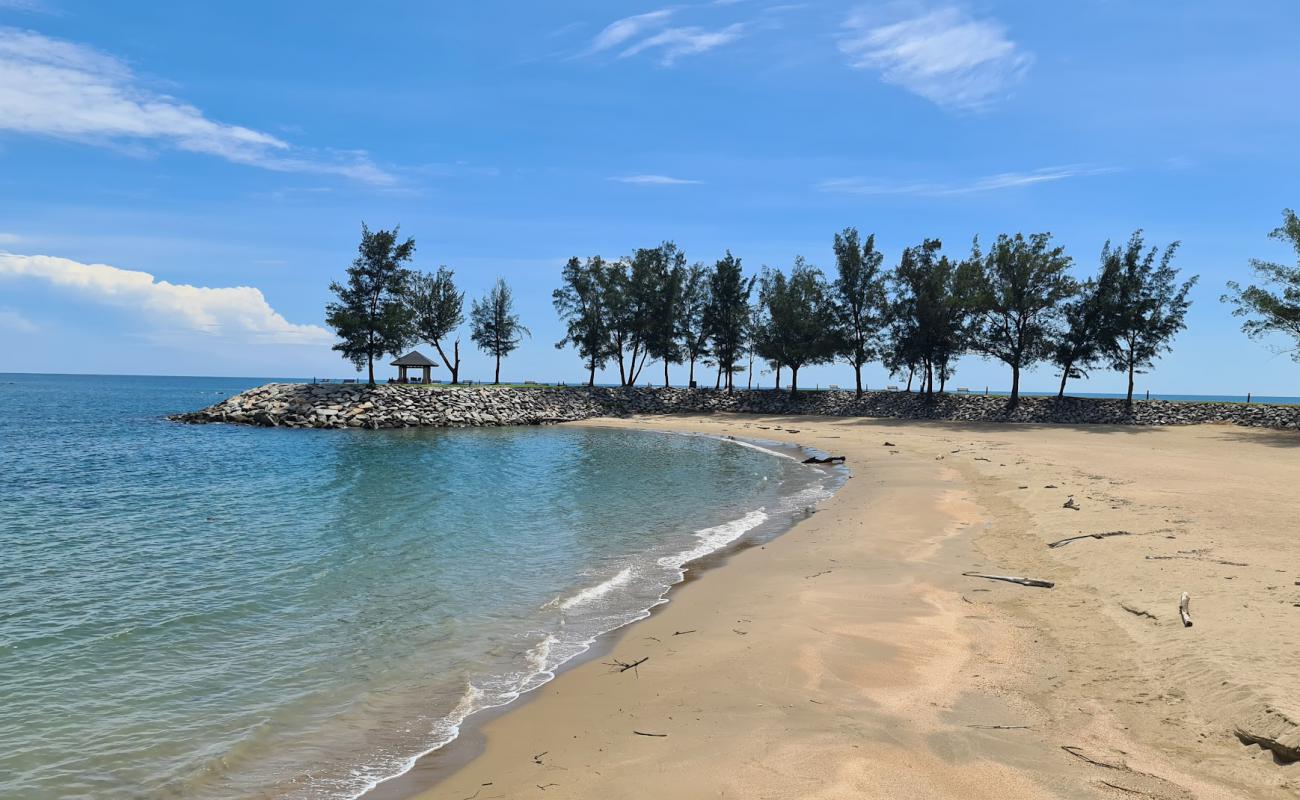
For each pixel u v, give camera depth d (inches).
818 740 260.7
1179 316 2079.2
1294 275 1606.8
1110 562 486.3
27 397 4407.0
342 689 338.6
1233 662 292.0
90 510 829.8
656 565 590.9
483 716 305.6
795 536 694.5
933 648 357.1
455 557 614.9
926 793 221.0
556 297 3164.4
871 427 2272.4
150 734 293.7
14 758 274.1
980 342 2346.2
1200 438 1699.1
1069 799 213.6
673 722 287.0
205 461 1341.0
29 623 432.1
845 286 2701.8
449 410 2559.1
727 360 3117.6
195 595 494.0
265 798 243.6
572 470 1280.8
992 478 1034.7
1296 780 212.7
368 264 2481.5
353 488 1022.4
